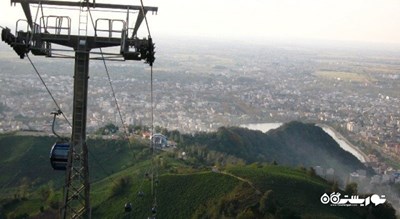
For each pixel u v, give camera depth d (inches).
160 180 4320.9
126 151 6008.9
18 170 5654.5
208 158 5940.0
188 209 3912.4
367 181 7111.2
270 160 7204.7
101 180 5147.6
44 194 4451.3
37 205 4261.8
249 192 3838.6
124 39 816.3
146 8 851.4
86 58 826.8
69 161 837.8
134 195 4227.4
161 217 3885.3
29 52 858.8
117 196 4323.3
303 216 3585.1
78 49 822.5
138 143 6294.3
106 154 5994.1
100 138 6387.8
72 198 865.5
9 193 4997.5
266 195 3649.1
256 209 3622.0
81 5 848.9
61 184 5324.8
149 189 4220.0
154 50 846.5
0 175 5556.1
